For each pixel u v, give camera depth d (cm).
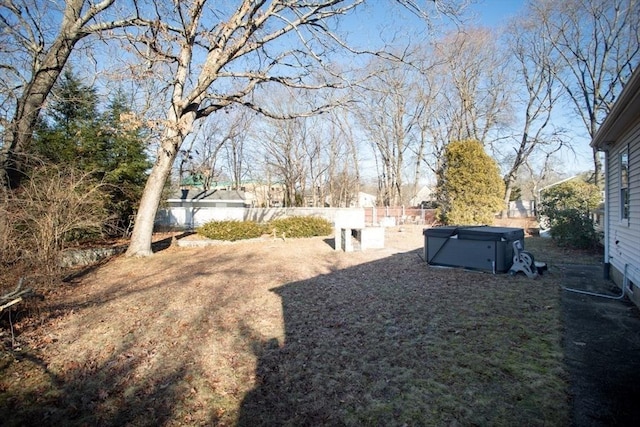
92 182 1064
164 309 542
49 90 951
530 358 345
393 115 3036
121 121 1070
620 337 396
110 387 314
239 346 396
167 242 1425
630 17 1856
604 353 354
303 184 3641
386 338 408
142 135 1433
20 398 299
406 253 1078
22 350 396
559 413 254
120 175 1394
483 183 1650
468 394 283
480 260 778
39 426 261
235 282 718
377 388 298
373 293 612
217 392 301
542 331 418
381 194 3666
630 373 311
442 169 1898
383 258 989
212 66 1045
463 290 618
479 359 345
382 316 487
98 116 1416
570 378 304
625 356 346
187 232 1850
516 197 3338
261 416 264
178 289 669
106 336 436
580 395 278
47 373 342
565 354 353
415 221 2522
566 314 481
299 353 374
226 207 2928
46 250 685
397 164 3119
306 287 666
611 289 619
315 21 1040
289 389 302
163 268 890
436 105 2800
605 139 681
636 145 542
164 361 363
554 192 1427
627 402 266
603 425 240
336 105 1166
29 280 600
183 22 989
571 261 909
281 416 264
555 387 290
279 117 1184
